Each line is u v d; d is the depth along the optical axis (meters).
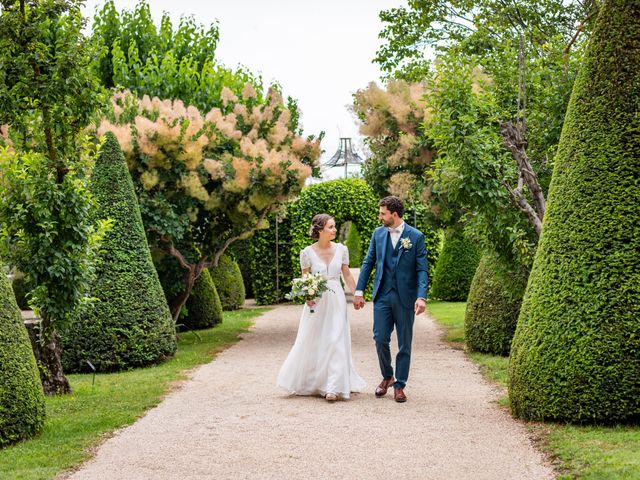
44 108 6.87
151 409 6.19
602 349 4.86
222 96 12.29
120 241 9.22
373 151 11.17
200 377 7.91
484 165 7.27
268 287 18.73
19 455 4.68
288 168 11.12
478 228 8.01
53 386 7.09
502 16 14.36
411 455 4.51
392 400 6.25
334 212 18.56
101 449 4.86
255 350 10.14
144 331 9.04
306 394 6.53
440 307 15.55
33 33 6.62
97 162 9.37
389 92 10.93
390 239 6.28
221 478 4.16
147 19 16.06
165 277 11.70
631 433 4.61
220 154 11.52
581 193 5.13
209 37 16.75
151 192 10.96
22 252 6.88
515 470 4.15
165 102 11.62
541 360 5.10
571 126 5.36
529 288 5.43
